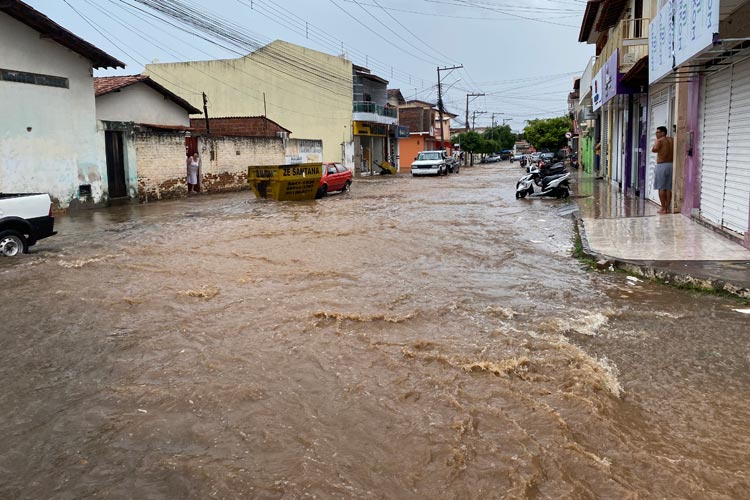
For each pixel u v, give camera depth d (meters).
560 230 13.02
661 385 4.63
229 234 13.23
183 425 4.12
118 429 4.08
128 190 22.03
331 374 4.96
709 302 6.84
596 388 4.55
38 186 18.11
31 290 8.09
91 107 19.95
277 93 42.44
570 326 6.07
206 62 42.38
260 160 31.14
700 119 11.83
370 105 47.41
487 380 4.75
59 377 5.04
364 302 7.16
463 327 6.12
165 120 27.80
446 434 3.92
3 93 16.97
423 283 8.17
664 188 13.48
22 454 3.78
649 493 3.25
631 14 21.25
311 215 16.84
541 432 3.92
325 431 4.00
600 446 3.75
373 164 52.38
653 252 9.18
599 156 34.59
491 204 19.41
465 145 73.38
